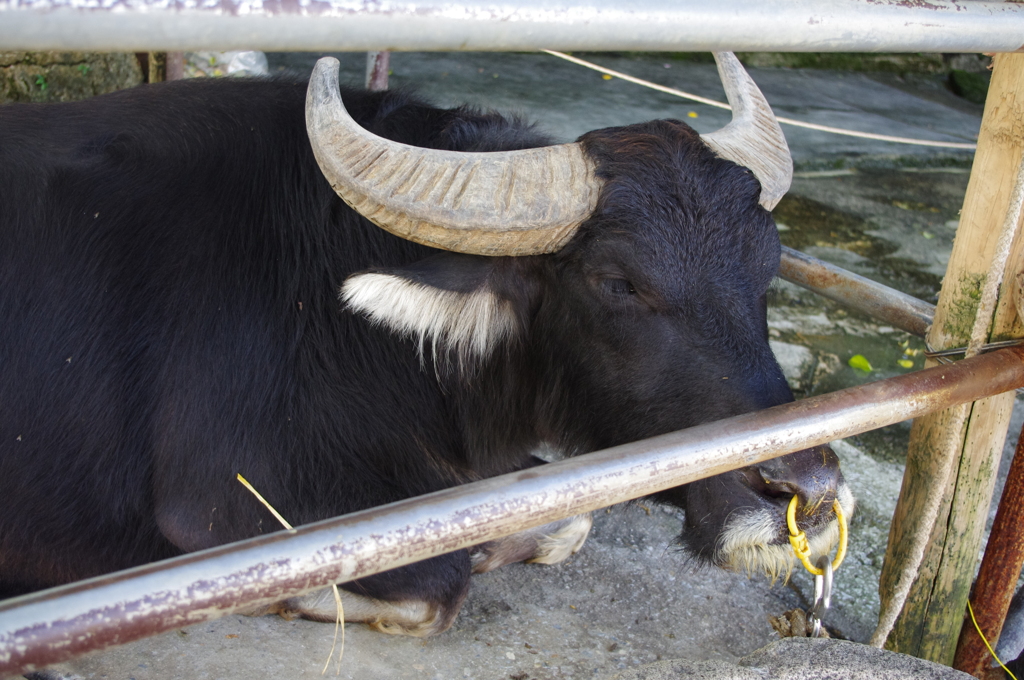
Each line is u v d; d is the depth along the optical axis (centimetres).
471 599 300
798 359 491
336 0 110
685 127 238
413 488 275
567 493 149
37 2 96
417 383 275
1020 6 173
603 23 128
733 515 224
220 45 108
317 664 259
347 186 206
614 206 221
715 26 138
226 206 262
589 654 280
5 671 111
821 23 149
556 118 844
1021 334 247
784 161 262
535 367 262
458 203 209
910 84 1286
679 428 222
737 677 215
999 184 237
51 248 254
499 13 121
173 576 121
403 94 302
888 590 289
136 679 243
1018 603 312
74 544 271
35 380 254
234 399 254
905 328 291
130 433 261
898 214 738
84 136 269
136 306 257
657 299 222
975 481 268
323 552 130
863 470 404
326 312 265
